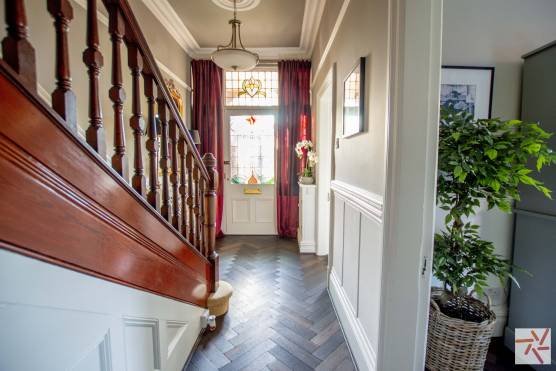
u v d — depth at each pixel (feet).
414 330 3.89
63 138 2.40
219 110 13.52
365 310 5.15
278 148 13.64
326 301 7.72
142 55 3.69
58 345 2.28
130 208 3.39
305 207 11.66
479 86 5.71
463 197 4.65
